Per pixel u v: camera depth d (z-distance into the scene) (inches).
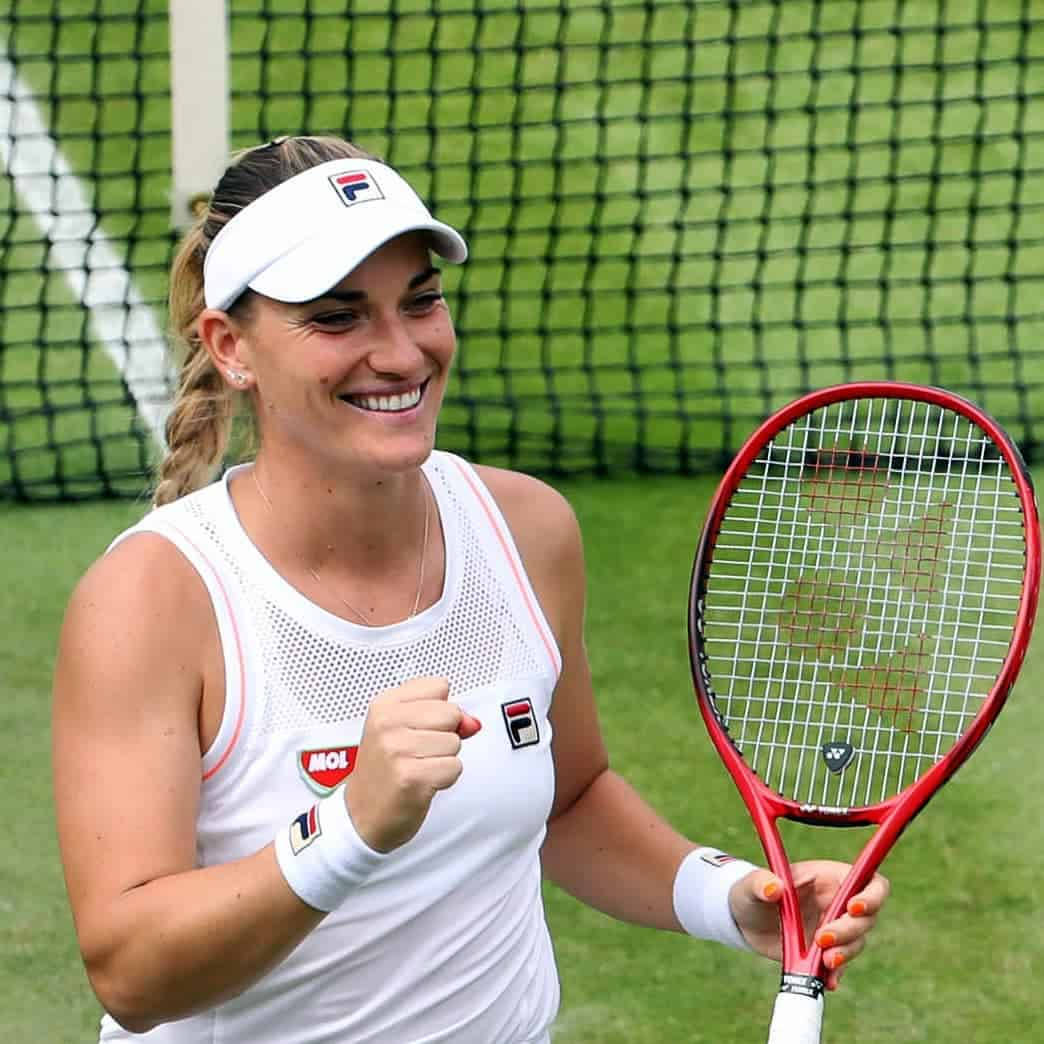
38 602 626.5
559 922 472.1
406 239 248.2
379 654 256.4
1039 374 820.0
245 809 252.4
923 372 823.7
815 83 1059.9
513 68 1077.1
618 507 710.5
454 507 269.9
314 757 252.1
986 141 1006.4
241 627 251.1
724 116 997.2
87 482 713.0
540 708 269.4
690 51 1067.9
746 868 288.5
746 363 832.9
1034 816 513.0
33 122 1000.9
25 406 763.4
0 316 831.7
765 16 1121.4
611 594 641.0
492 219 946.1
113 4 1107.9
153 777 243.9
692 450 755.4
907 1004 439.8
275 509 256.5
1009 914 473.4
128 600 248.2
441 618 261.6
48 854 490.6
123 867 240.4
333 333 246.7
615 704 571.5
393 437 248.7
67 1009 432.8
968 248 890.1
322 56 1077.1
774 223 946.7
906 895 481.1
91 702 246.2
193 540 253.4
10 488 708.0
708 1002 440.1
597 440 763.4
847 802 512.1
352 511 254.8
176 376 286.4
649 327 860.6
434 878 258.4
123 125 1002.1
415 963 260.4
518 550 275.3
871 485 335.6
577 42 1106.1
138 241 898.1
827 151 1004.6
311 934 254.5
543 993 280.1
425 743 222.5
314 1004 258.8
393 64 1023.0
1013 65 1071.6
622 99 1053.8
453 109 1041.5
